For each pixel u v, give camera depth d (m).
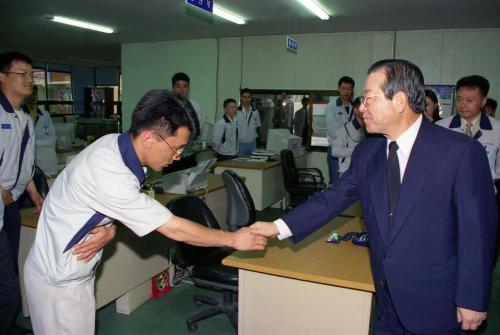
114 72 12.71
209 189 3.43
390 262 1.31
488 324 2.72
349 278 1.68
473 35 6.11
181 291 3.16
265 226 1.66
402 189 1.28
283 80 7.29
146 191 2.83
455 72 6.25
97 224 1.42
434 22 5.80
